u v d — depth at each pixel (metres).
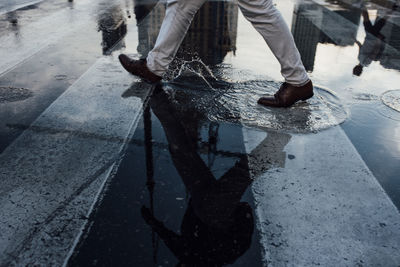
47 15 5.48
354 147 2.09
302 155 2.00
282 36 2.33
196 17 5.62
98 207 1.58
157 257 1.33
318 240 1.42
